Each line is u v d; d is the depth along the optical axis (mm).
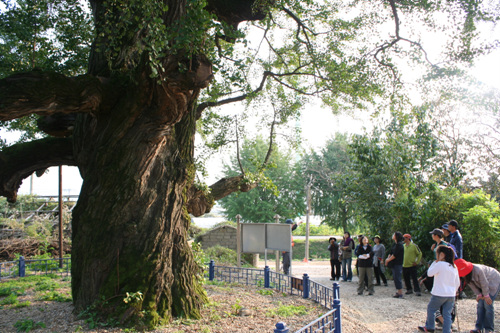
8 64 8680
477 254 11477
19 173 8461
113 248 6312
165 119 6332
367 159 14820
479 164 17844
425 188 13656
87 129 7363
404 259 10352
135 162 6500
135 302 5895
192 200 9016
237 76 6645
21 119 10672
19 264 12750
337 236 41969
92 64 7574
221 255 18875
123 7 6316
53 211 23594
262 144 35656
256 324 6395
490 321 6133
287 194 36625
